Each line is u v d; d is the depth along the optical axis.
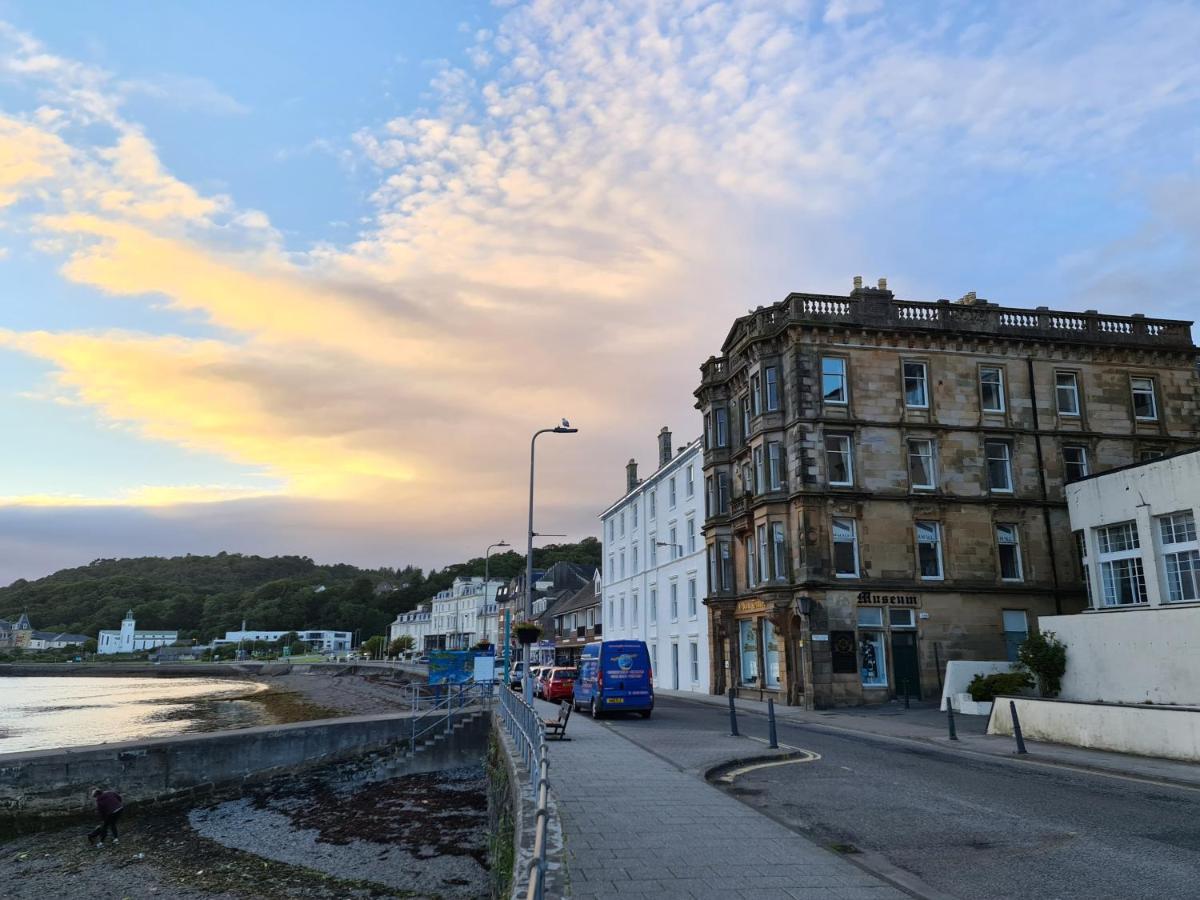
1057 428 35.22
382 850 18.91
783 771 15.01
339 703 69.38
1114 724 16.55
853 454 33.44
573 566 99.75
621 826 9.70
